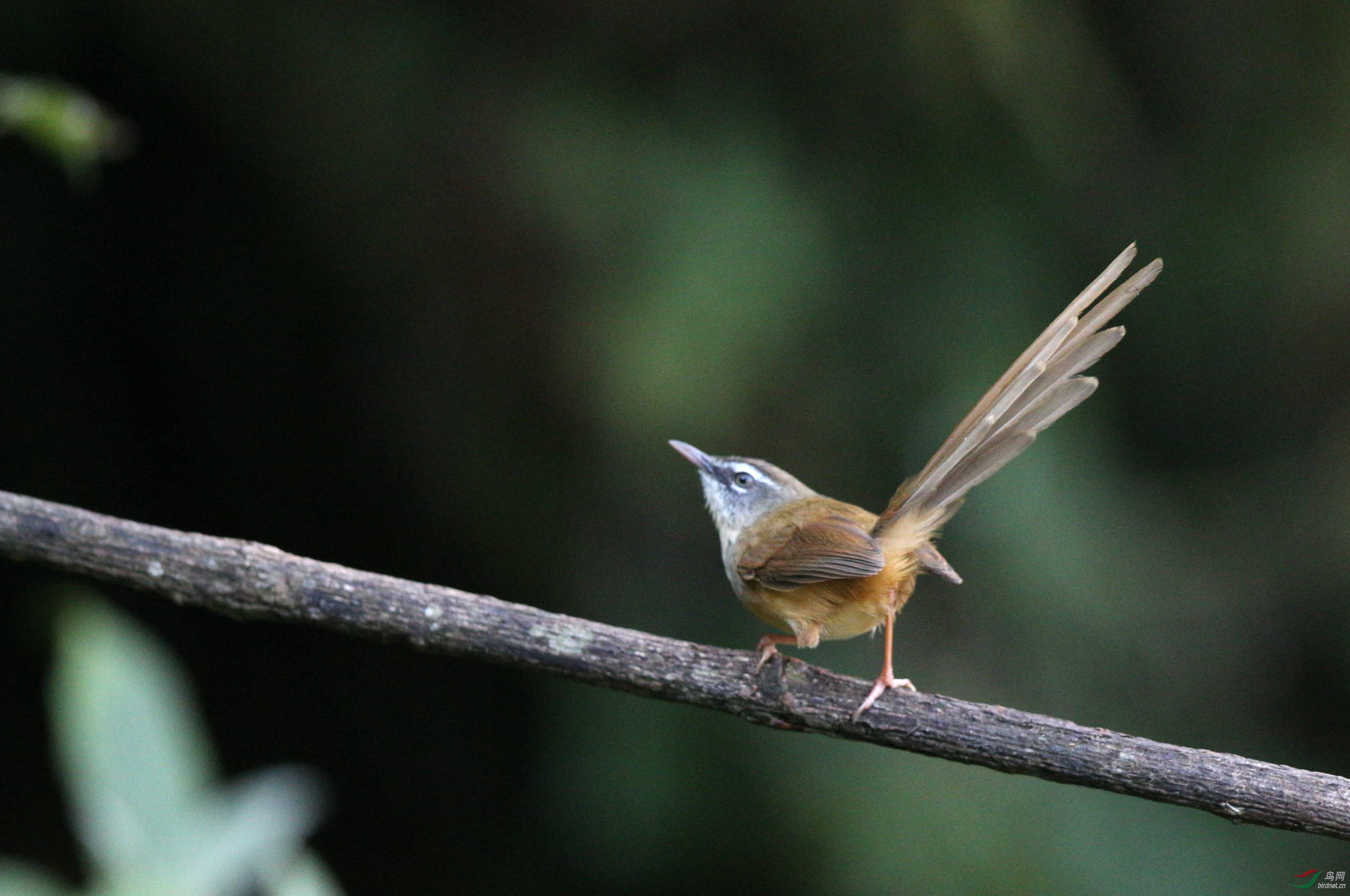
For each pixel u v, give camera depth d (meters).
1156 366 13.96
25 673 13.16
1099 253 13.42
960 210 12.67
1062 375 5.93
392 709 14.07
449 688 13.92
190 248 13.55
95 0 12.00
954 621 12.07
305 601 5.26
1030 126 12.23
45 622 12.92
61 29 12.23
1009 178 12.63
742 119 12.52
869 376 12.40
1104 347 5.83
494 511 13.14
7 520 5.21
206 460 14.05
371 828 13.87
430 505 13.45
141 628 13.61
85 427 13.91
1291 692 13.17
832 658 11.92
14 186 13.16
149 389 13.99
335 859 13.71
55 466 13.70
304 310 13.48
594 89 12.46
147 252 13.65
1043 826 11.28
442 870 13.51
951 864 11.05
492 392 12.77
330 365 13.57
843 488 12.38
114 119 12.70
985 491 11.97
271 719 14.09
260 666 14.17
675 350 11.53
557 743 12.63
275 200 12.95
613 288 11.84
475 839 13.55
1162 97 13.84
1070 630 11.94
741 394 11.80
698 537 12.89
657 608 12.72
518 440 12.86
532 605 13.18
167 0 11.96
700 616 12.62
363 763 14.05
